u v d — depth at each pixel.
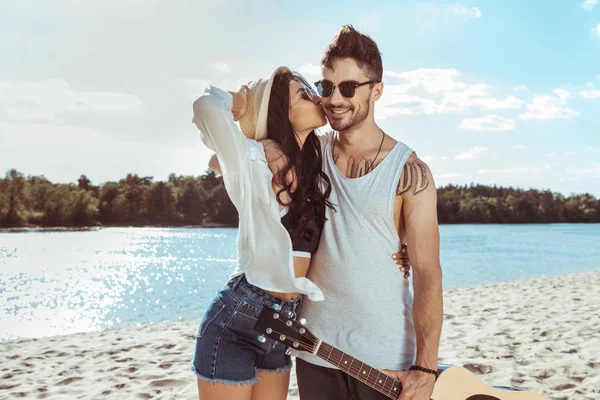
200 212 73.25
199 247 32.75
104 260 23.52
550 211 92.62
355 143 2.44
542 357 5.89
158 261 23.36
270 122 2.33
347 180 2.41
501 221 90.88
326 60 2.36
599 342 6.55
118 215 71.12
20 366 5.84
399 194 2.39
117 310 11.80
